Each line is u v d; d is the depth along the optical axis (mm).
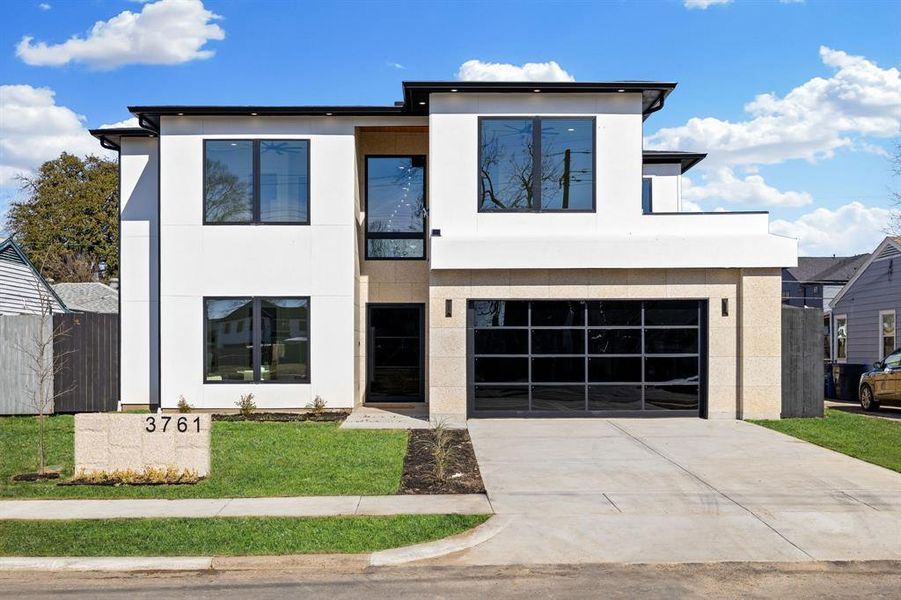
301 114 16797
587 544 7793
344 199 16953
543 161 15953
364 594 6445
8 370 17016
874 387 19094
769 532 8180
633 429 14352
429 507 8977
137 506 9000
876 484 10195
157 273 17844
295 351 16891
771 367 15461
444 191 15883
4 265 23500
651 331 15719
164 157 16859
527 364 15672
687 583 6707
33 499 9367
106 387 17562
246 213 16922
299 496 9453
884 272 25781
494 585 6664
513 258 15250
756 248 15305
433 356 15383
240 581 6805
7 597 6391
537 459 11742
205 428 10453
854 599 6312
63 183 49906
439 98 15922
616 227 15891
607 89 15734
